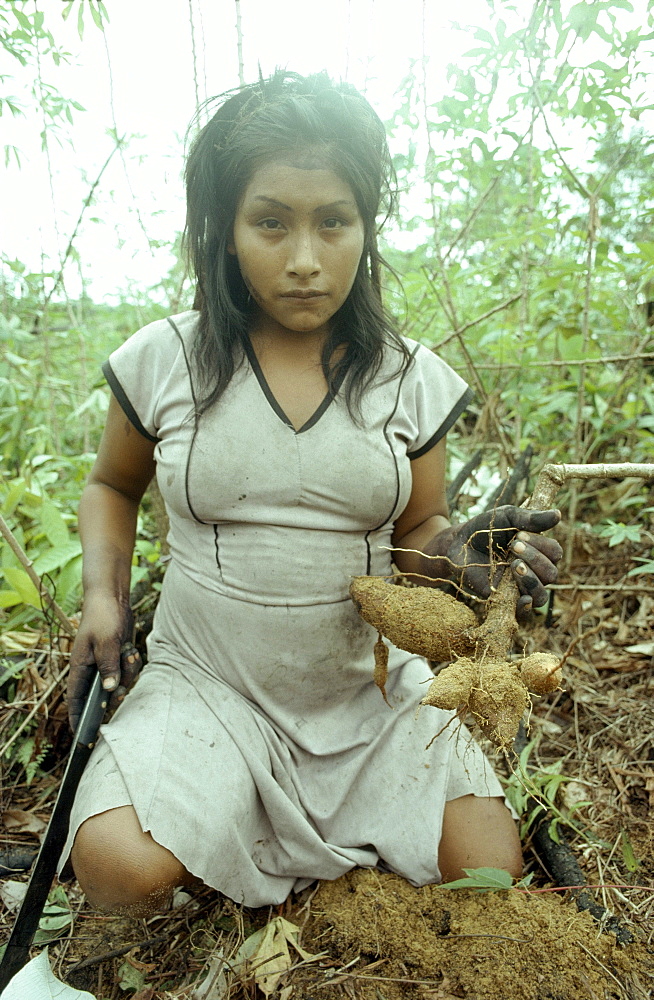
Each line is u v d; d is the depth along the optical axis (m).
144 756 1.16
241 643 1.29
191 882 1.18
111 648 1.28
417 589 1.20
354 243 1.16
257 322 1.30
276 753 1.31
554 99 1.76
